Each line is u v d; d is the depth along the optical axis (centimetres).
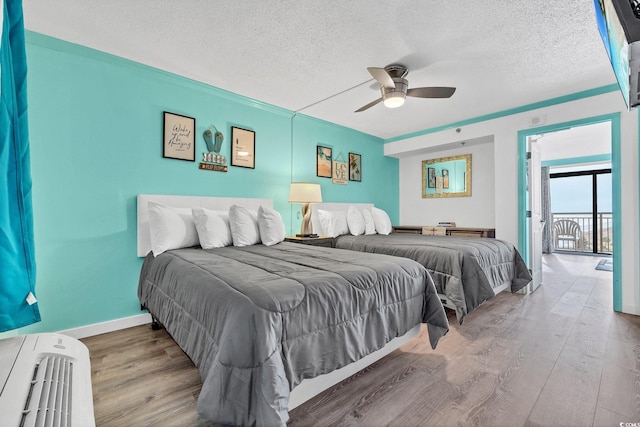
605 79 293
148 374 177
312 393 135
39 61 217
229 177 326
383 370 182
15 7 96
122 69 254
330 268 172
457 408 146
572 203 726
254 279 144
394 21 204
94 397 154
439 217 509
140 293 241
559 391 159
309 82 300
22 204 96
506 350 208
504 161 382
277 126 373
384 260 196
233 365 111
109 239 247
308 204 371
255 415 107
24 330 212
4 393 75
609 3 113
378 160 523
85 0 183
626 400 151
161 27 211
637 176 286
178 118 287
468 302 253
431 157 518
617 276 292
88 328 236
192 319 149
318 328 134
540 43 231
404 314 181
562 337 229
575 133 493
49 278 222
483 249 289
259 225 288
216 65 265
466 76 286
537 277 382
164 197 274
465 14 197
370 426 134
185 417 140
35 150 216
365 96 337
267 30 214
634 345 214
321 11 194
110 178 248
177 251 233
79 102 234
